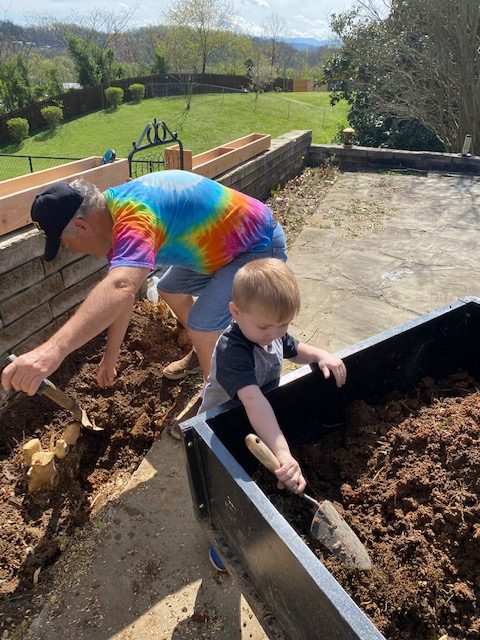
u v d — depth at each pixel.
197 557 2.17
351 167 8.79
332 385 1.92
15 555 2.18
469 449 1.78
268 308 1.58
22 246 2.68
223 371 1.65
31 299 2.82
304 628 1.26
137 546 2.22
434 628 1.48
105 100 32.75
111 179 3.65
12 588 2.07
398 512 1.69
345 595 1.04
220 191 2.34
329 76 12.48
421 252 5.32
